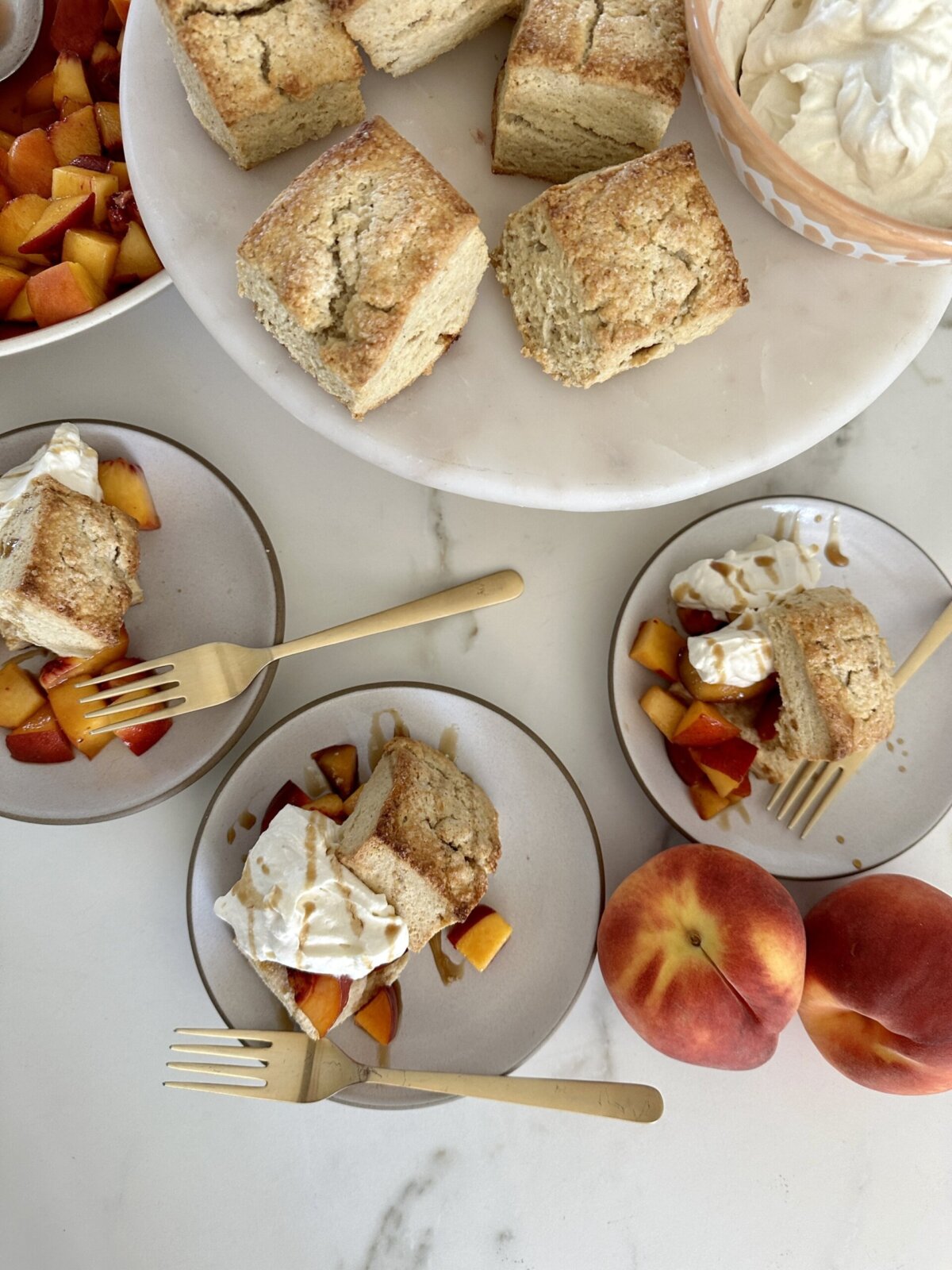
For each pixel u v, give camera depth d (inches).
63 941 16.6
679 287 13.4
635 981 15.4
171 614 16.5
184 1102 16.6
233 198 14.2
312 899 14.8
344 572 17.2
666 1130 17.2
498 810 16.5
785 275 14.8
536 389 14.5
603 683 17.3
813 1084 17.4
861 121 13.1
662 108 13.4
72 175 15.5
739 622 16.3
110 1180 16.4
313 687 17.0
